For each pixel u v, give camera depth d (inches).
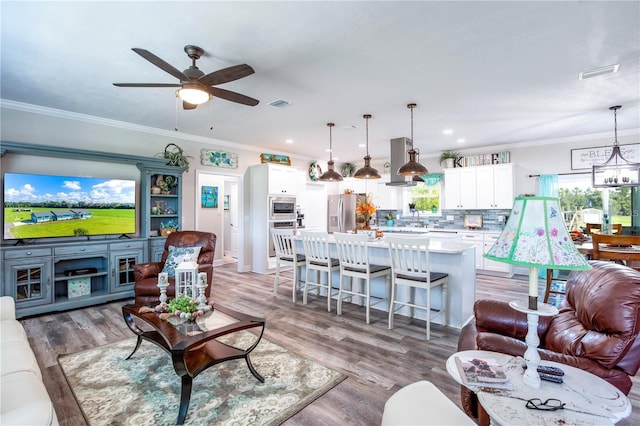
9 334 79.3
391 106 161.5
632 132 206.2
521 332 77.7
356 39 99.3
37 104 158.2
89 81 130.9
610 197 219.0
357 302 170.1
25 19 87.9
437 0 80.7
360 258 145.9
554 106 161.0
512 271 239.1
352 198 324.2
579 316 70.0
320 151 288.2
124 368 100.3
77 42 100.6
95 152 168.2
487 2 81.4
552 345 71.7
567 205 233.8
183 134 219.6
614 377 56.1
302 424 75.0
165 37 97.7
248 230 262.2
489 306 83.0
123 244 174.7
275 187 252.5
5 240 149.4
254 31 94.6
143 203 189.2
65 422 75.2
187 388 76.8
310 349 114.7
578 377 50.9
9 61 113.0
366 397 85.7
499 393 46.2
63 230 163.8
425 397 45.9
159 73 123.9
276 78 127.8
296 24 91.0
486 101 154.4
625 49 105.1
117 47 103.8
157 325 89.8
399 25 91.7
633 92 142.6
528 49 105.4
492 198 251.3
